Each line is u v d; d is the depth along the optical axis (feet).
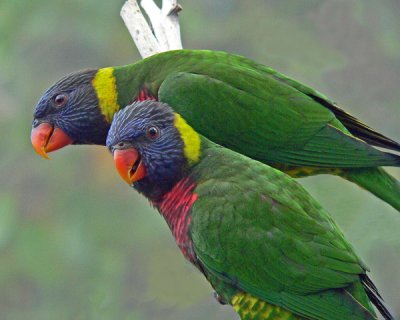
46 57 44.88
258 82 33.40
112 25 45.06
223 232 28.32
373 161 32.32
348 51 46.52
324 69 46.44
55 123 34.96
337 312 27.71
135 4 35.22
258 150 33.19
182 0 46.32
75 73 35.17
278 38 46.50
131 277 44.09
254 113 33.01
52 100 34.94
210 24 46.39
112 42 45.09
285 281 28.14
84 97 34.68
